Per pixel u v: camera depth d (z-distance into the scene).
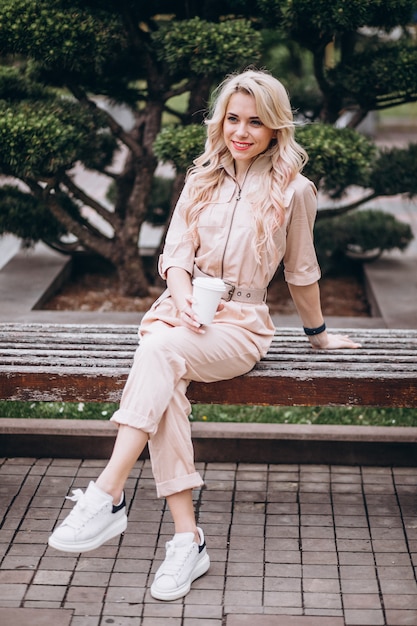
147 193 6.86
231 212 3.57
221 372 3.53
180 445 3.33
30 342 4.00
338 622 3.20
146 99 6.95
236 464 4.45
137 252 7.04
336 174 5.79
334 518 3.96
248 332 3.56
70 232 6.86
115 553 3.67
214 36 5.57
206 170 3.64
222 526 3.88
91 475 4.33
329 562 3.61
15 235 7.16
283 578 3.49
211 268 3.60
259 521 3.93
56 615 3.23
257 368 3.68
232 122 3.51
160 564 3.60
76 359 3.80
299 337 4.11
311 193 3.61
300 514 3.99
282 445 4.43
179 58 5.65
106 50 5.81
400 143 16.14
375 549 3.71
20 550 3.68
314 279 3.70
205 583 3.46
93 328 4.20
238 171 3.63
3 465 4.41
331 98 6.65
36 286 6.96
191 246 3.63
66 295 7.23
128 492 4.16
